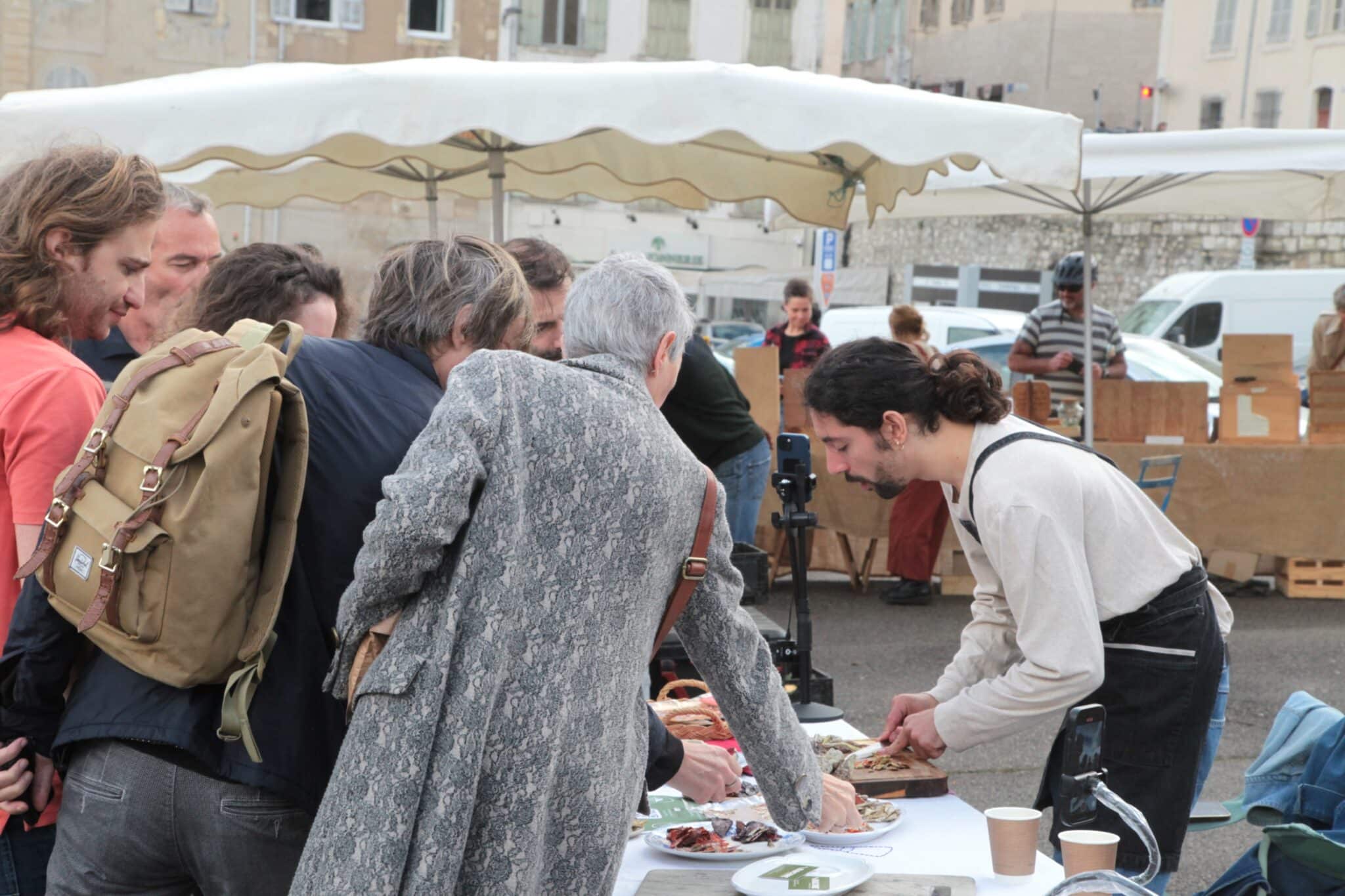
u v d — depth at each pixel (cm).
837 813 264
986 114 526
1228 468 916
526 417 206
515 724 202
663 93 512
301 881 198
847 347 303
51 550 219
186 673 215
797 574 372
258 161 670
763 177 736
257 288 301
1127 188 946
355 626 203
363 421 233
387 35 2828
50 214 236
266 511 227
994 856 250
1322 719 311
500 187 693
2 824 236
